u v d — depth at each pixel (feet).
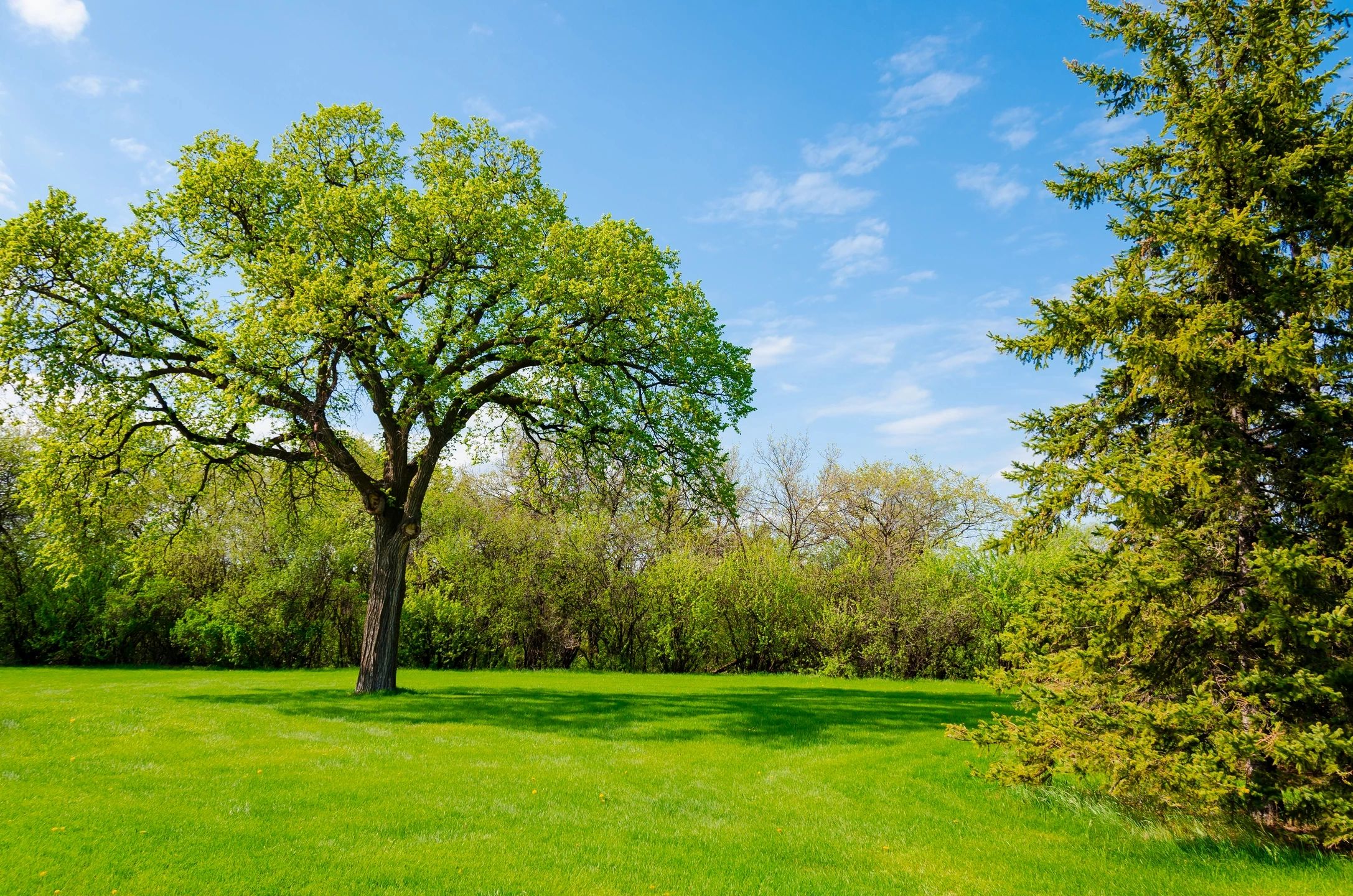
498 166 65.98
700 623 105.19
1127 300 27.27
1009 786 31.48
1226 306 26.53
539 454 69.26
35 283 52.80
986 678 31.07
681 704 61.00
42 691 60.03
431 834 25.53
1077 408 30.58
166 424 57.98
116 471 58.03
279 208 61.41
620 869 23.22
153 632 109.19
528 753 39.96
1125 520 27.84
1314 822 24.12
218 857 22.25
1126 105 33.09
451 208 57.00
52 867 20.76
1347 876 22.36
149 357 55.26
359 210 56.34
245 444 58.95
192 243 59.16
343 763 35.35
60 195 52.21
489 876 21.90
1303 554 24.38
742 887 22.13
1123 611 25.81
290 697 58.23
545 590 105.91
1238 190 28.25
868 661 98.48
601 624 107.55
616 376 61.77
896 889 22.24
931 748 42.68
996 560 97.35
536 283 55.42
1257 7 28.43
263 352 50.67
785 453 137.59
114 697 54.60
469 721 49.52
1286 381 26.37
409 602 102.89
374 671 61.11
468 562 106.52
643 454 60.75
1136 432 29.99
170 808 26.71
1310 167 27.73
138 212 56.49
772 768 38.24
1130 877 23.16
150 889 19.81
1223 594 26.55
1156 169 31.27
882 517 135.54
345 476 65.57
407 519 62.28
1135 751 24.94
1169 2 31.12
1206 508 27.55
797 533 134.92
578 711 55.47
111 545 67.97
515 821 27.61
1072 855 25.22
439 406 61.82
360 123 63.10
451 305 60.23
